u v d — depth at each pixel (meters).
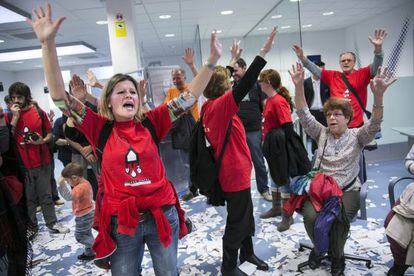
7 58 8.63
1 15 4.56
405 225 1.88
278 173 2.63
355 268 2.19
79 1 4.46
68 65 11.68
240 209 2.02
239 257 2.35
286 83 5.60
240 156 1.99
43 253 2.89
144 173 1.36
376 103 1.99
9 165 1.66
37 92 12.16
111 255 1.42
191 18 6.34
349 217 2.10
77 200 2.60
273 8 6.02
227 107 1.80
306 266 2.26
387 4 6.96
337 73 3.15
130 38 4.40
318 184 2.06
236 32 8.24
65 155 4.14
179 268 2.39
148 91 4.27
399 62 7.39
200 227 3.11
